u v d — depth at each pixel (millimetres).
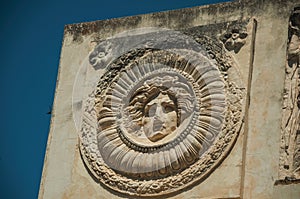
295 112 24922
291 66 25391
